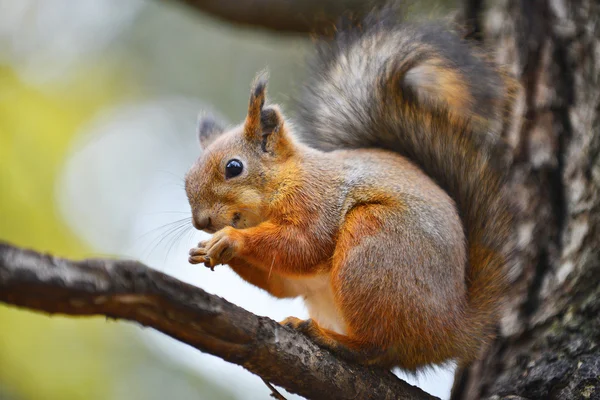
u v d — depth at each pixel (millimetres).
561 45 9883
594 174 9156
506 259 9055
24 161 16297
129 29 17625
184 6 12391
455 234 8711
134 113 17641
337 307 8602
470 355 8641
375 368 8070
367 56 10672
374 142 10516
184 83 17484
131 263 5816
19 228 15398
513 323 8953
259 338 6750
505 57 10297
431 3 11938
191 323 6227
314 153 10031
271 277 9695
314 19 12047
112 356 14227
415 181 9094
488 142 9852
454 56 10117
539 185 9492
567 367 8266
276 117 10078
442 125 9961
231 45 17141
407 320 8188
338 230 9250
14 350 13586
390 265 8312
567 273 8930
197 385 14445
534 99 9875
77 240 16047
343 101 10719
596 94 9500
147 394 14070
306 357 7199
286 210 9445
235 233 8906
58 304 5500
